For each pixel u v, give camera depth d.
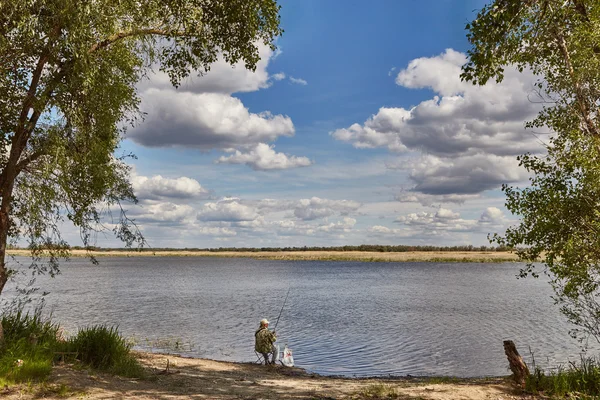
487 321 26.61
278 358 15.00
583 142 10.05
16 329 10.38
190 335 21.22
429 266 135.75
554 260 10.18
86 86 9.40
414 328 24.05
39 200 9.57
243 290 51.88
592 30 10.16
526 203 10.68
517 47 9.34
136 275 86.94
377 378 12.82
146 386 8.75
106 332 10.87
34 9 8.87
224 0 11.02
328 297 43.22
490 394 8.51
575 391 8.58
